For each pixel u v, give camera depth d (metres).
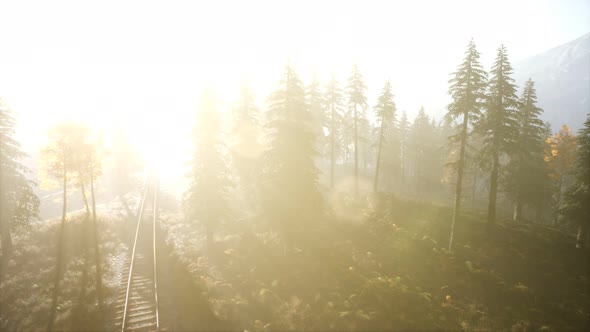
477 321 14.89
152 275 18.48
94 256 20.78
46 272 18.66
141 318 14.41
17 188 21.88
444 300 16.44
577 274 19.44
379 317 14.83
